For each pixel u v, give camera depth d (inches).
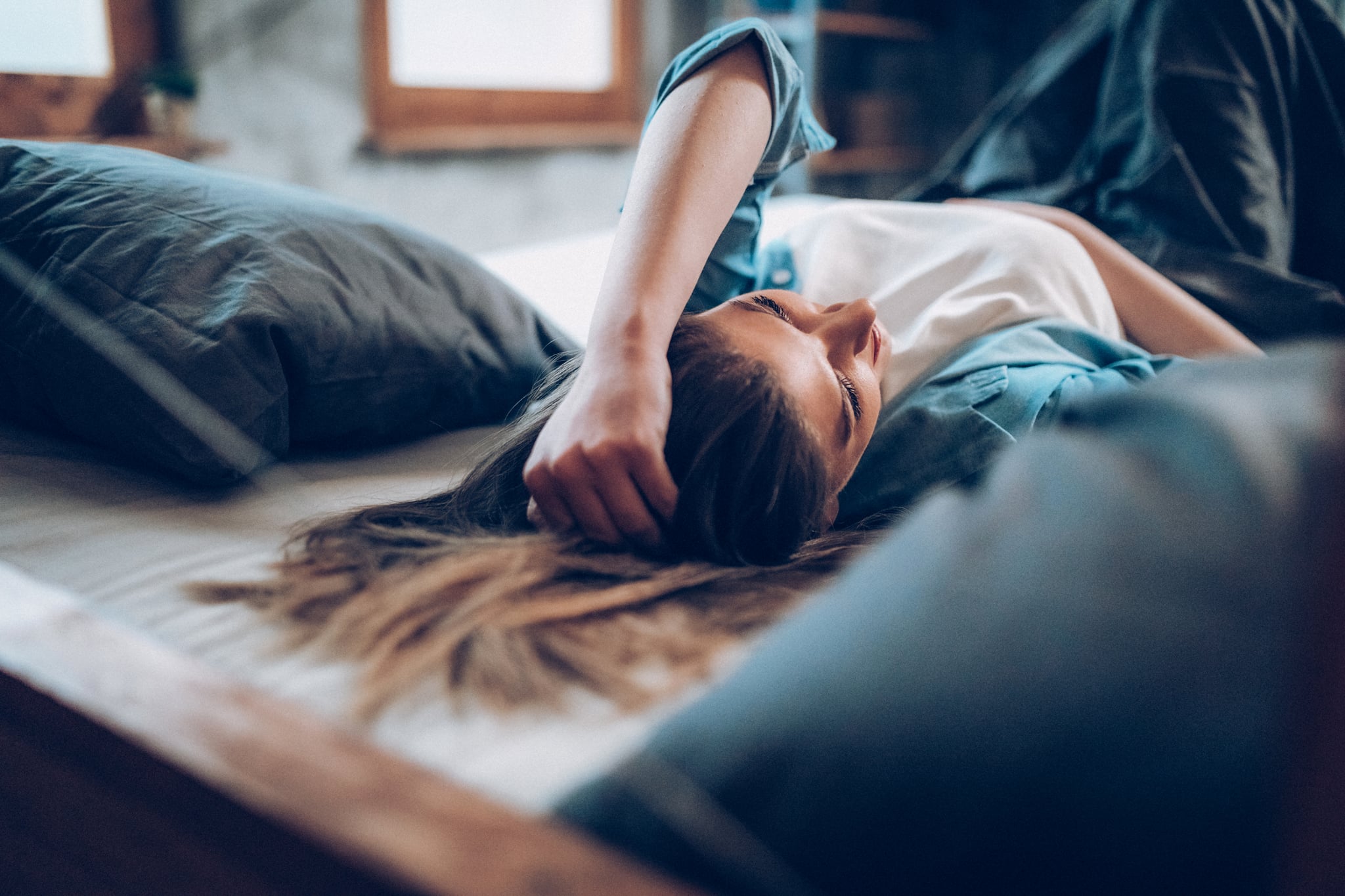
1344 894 9.0
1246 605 9.8
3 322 26.9
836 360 26.6
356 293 29.0
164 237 27.3
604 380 21.5
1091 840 9.6
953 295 37.5
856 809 10.5
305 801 11.8
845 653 11.4
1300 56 49.9
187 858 13.1
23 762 15.5
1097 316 37.8
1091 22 55.7
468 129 102.6
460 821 11.4
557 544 20.0
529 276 50.9
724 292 37.6
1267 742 9.2
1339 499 8.9
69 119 60.4
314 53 85.0
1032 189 54.2
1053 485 11.8
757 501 21.3
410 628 16.7
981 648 10.6
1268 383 11.7
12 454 26.1
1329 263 50.1
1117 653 10.1
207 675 14.8
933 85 153.8
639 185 27.2
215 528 22.5
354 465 29.1
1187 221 45.7
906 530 13.1
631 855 11.2
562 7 113.3
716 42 30.7
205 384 24.3
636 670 15.9
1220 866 9.2
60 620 16.6
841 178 141.3
